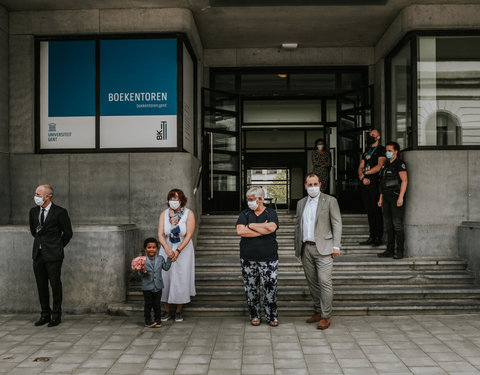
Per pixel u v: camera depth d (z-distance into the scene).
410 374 3.58
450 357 3.95
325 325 4.78
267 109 10.45
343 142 9.07
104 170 6.88
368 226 7.45
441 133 7.00
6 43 7.06
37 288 5.43
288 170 13.02
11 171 7.04
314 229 4.82
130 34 7.09
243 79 9.06
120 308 5.49
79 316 5.51
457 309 5.34
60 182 6.93
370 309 5.30
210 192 8.52
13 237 5.68
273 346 4.26
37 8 7.00
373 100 8.67
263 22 7.58
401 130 7.65
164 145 7.04
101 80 7.12
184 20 6.95
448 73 7.01
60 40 7.18
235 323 5.05
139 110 7.07
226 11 7.12
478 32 6.98
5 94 7.03
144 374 3.62
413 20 6.86
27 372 3.67
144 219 6.79
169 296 5.01
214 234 7.48
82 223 6.84
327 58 8.81
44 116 7.17
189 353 4.09
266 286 4.89
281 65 8.86
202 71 8.73
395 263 6.19
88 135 7.12
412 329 4.77
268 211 4.90
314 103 10.40
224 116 8.88
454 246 6.62
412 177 6.72
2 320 5.34
